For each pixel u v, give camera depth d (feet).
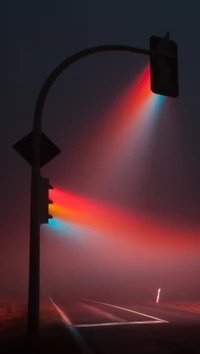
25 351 38.04
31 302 38.63
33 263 39.06
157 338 53.93
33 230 39.45
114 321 76.84
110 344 49.60
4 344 44.68
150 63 38.47
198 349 44.75
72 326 69.92
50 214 40.22
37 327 38.47
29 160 40.50
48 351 40.16
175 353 42.78
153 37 38.45
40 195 39.99
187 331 60.08
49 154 40.50
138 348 46.42
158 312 93.20
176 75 38.47
